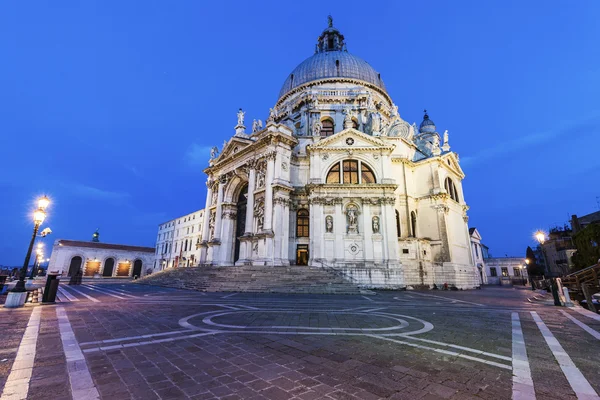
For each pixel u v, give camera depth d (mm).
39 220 13586
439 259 32938
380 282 27375
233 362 5398
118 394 3979
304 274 24344
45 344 6430
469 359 5688
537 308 14047
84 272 64125
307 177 34875
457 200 39844
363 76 48594
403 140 38312
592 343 7055
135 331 7836
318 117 40969
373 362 5457
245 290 21234
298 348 6355
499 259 66000
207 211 41781
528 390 4242
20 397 3797
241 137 38125
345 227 30453
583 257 30500
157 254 76625
